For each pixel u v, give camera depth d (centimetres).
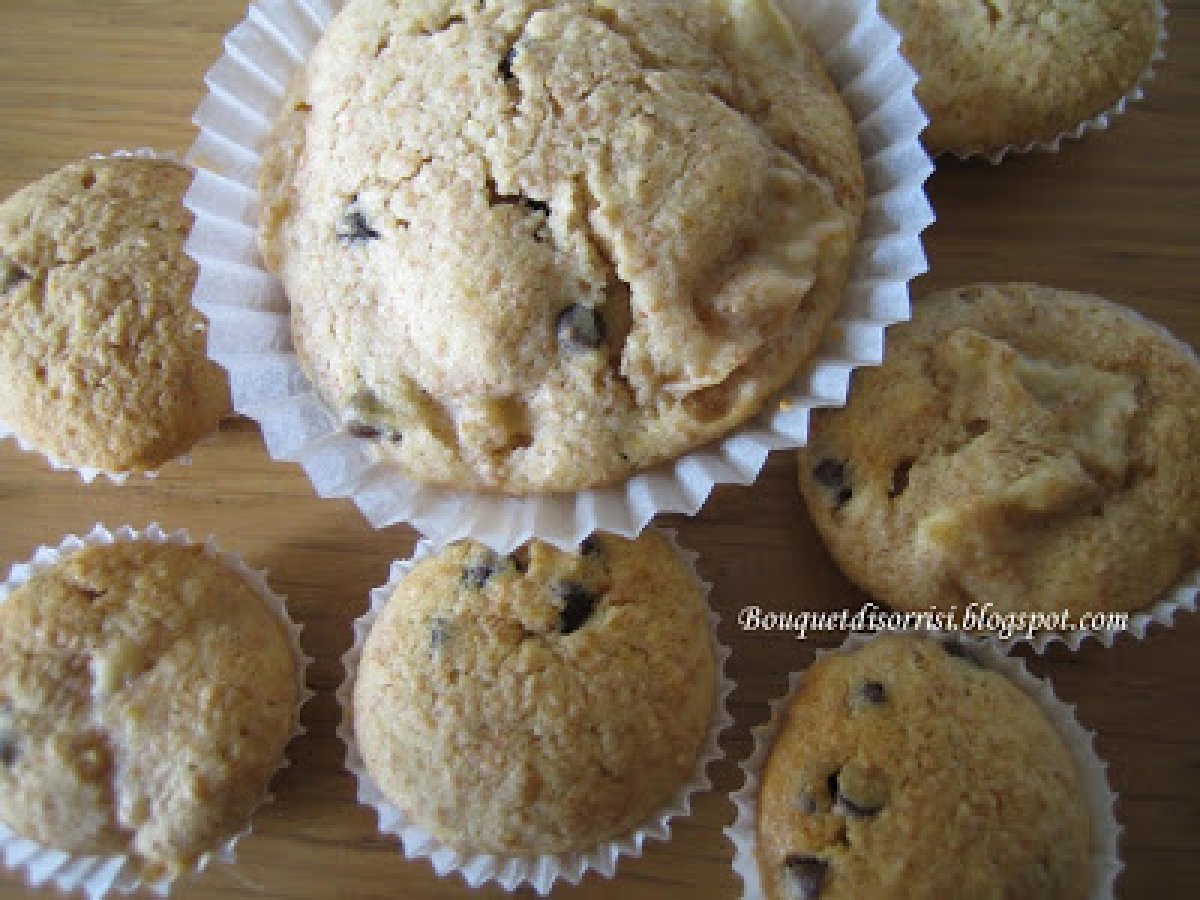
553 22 14
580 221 14
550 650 16
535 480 15
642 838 16
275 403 16
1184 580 17
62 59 22
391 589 18
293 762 18
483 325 14
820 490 17
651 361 14
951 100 19
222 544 19
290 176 16
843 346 15
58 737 16
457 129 14
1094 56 19
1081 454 16
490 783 15
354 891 17
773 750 16
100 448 18
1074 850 15
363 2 15
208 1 22
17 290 18
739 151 14
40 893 17
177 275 18
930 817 15
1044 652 18
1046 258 20
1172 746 17
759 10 15
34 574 18
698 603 17
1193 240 20
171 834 16
